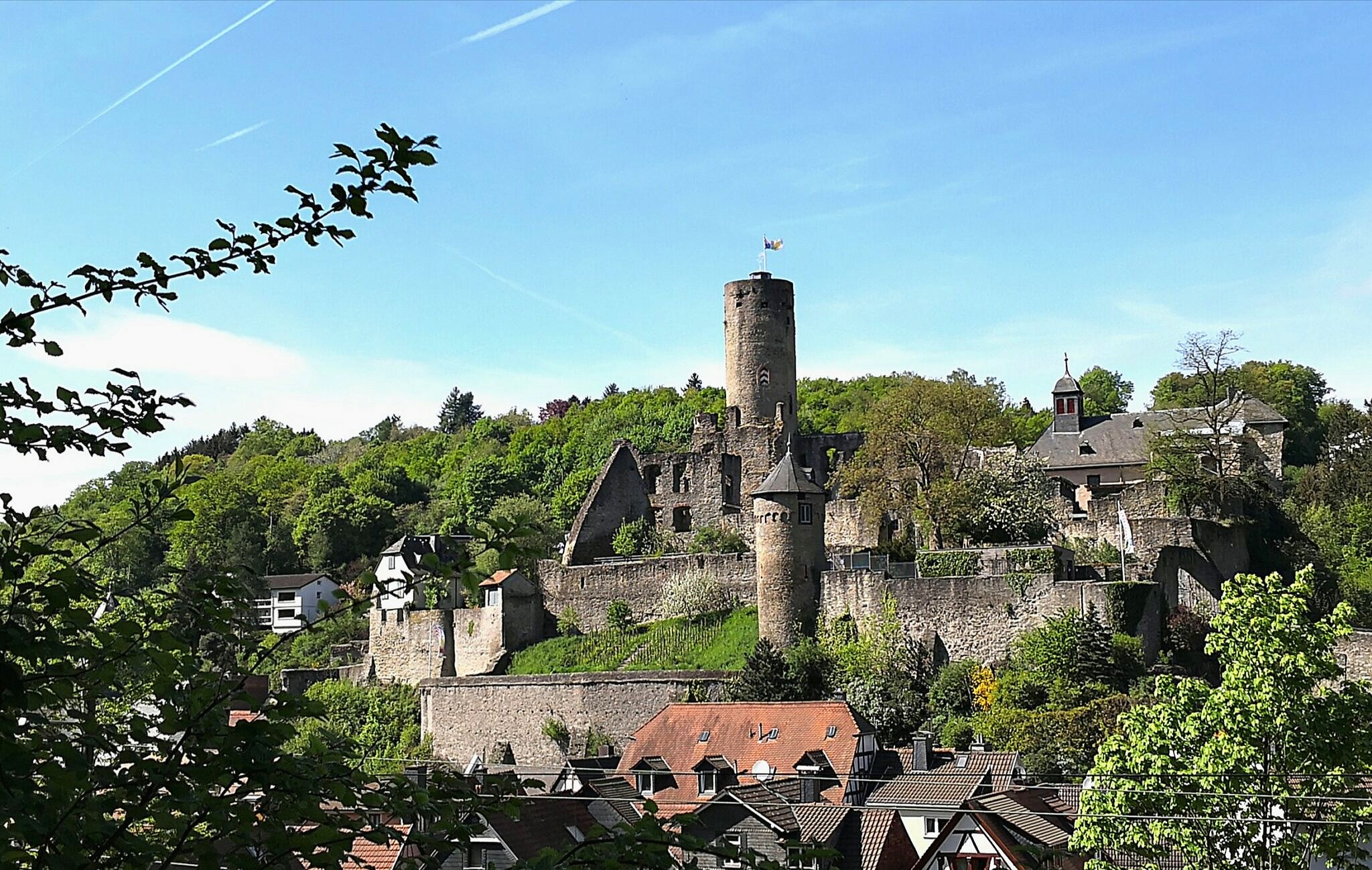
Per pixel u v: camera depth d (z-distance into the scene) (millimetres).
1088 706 63344
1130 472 92125
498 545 12789
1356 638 67625
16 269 11719
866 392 161125
